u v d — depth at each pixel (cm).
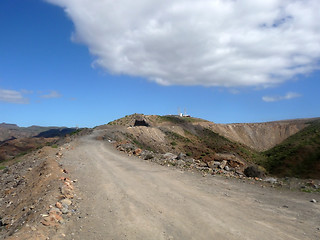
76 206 827
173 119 12194
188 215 730
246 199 897
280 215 728
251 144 12550
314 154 6134
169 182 1171
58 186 1007
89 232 630
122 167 1616
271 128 13712
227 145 9644
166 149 6675
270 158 7350
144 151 2434
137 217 725
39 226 628
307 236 586
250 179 1256
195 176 1315
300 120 14562
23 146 10875
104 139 4238
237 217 710
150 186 1095
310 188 1041
